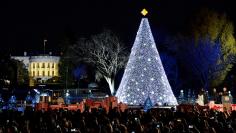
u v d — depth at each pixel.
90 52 70.69
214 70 60.41
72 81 77.38
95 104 29.83
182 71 67.19
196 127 14.02
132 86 30.56
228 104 28.84
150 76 30.48
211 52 61.00
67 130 14.88
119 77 70.56
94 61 71.25
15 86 75.50
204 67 61.50
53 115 19.91
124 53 70.44
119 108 25.12
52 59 126.00
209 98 43.94
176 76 67.00
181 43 65.19
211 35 61.59
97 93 61.16
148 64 30.61
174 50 66.88
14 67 89.56
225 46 60.06
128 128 14.84
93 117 18.22
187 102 42.53
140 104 30.12
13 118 20.41
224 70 59.34
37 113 21.42
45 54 130.00
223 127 14.14
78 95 53.41
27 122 16.28
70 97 45.62
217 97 41.47
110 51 69.88
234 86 58.19
